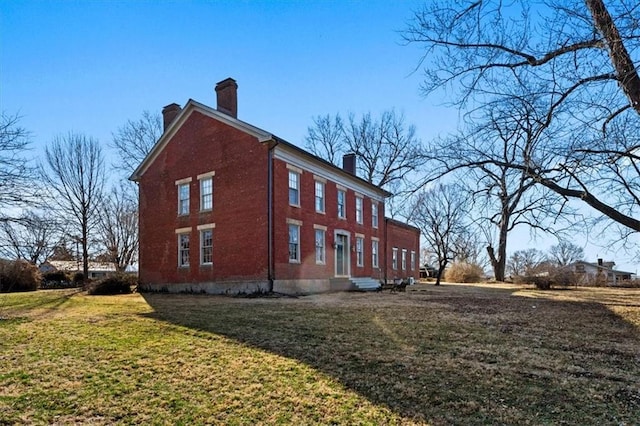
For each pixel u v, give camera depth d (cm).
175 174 2231
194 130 2166
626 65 647
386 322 981
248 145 1936
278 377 566
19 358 667
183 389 525
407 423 424
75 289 2469
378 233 2941
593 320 1067
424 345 743
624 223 818
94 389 525
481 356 669
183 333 853
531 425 416
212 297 1731
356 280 2417
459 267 3838
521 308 1338
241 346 739
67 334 852
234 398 495
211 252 2025
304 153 2042
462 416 439
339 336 818
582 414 443
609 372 587
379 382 543
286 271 1906
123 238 3703
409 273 3600
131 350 714
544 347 739
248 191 1912
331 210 2323
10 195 1538
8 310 1290
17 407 471
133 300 1600
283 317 1053
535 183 823
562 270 3547
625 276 4309
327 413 450
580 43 686
